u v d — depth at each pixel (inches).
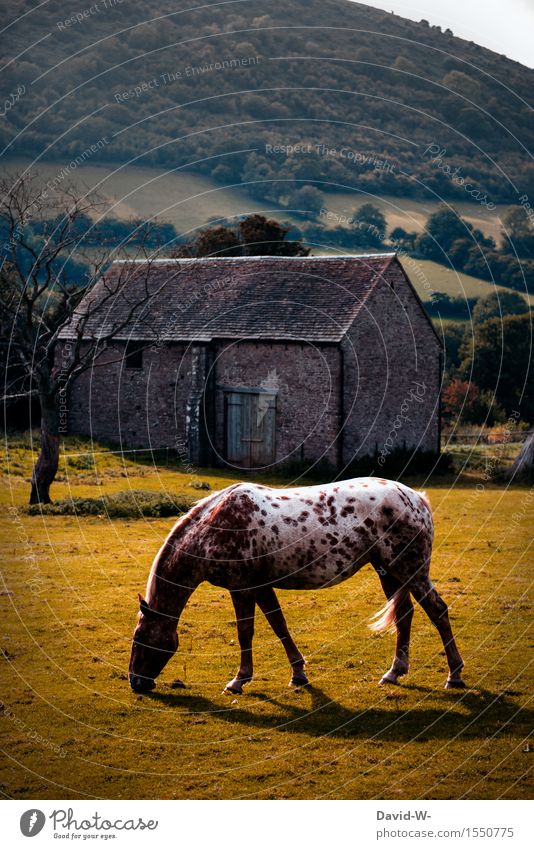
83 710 357.1
